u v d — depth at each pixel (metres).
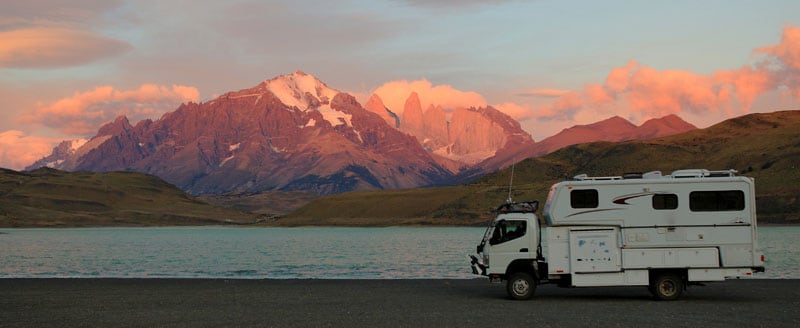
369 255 102.88
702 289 43.59
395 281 54.31
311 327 28.48
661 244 35.12
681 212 35.12
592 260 35.41
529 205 37.69
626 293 41.12
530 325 28.22
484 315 31.33
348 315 32.12
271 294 43.34
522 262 36.56
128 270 76.38
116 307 36.09
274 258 98.44
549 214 35.84
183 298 40.91
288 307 35.69
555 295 40.03
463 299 38.81
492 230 37.03
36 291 46.59
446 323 29.06
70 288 48.97
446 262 85.44
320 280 56.03
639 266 35.16
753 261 34.72
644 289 43.47
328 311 33.75
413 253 107.00
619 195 35.38
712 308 33.12
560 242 35.75
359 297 40.97
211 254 112.12
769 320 29.19
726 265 34.81
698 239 35.03
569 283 36.19
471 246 130.50
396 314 32.25
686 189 35.16
